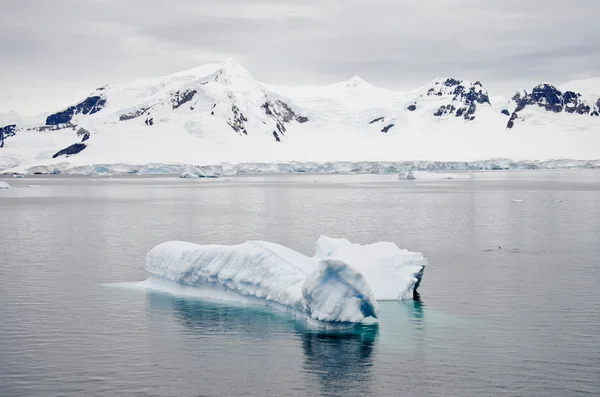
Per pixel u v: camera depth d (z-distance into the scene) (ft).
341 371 82.69
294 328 98.27
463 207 320.91
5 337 95.96
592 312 107.86
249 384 79.15
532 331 97.25
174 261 121.70
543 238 199.62
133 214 297.53
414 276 118.21
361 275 96.22
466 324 100.68
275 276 106.83
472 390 76.74
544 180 653.71
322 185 602.85
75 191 527.40
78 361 86.12
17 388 77.77
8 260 162.30
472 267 148.05
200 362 85.81
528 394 75.41
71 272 145.07
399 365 84.23
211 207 337.93
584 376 80.23
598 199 366.63
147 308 110.32
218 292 116.16
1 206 358.84
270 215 285.64
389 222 250.78
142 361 86.33
